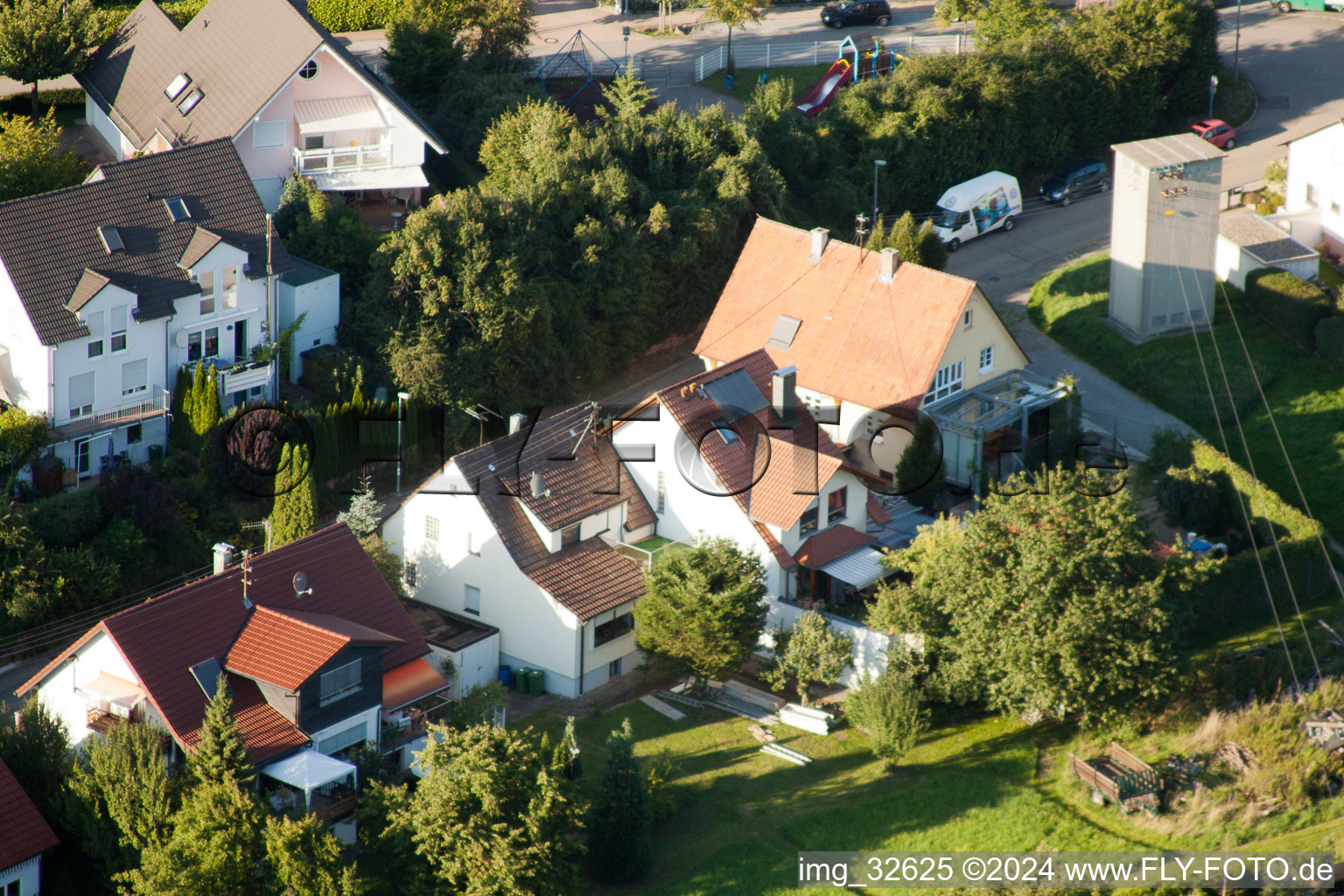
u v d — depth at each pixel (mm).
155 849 178250
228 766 182750
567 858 196750
